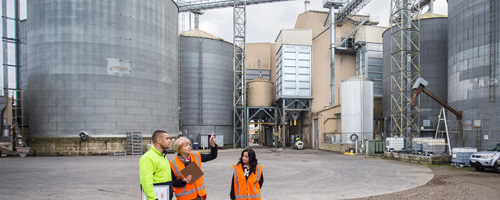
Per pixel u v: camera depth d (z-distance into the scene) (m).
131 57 31.61
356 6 43.31
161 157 5.17
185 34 46.81
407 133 33.34
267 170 18.36
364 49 46.91
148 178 4.78
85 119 29.44
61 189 12.16
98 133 29.67
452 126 27.42
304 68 45.72
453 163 20.81
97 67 29.97
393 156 26.16
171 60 36.31
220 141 44.47
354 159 26.19
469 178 15.33
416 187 12.88
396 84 36.31
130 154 30.27
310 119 46.03
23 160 24.20
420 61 36.44
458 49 26.89
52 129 29.25
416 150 24.52
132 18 31.88
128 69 31.34
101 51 30.17
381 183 13.86
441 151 23.05
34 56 30.23
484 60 24.28
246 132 46.34
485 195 11.19
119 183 13.54
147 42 32.94
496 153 17.41
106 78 30.23
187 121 45.19
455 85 27.23
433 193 11.58
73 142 29.09
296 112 47.44
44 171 17.38
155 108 33.44
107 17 30.58
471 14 25.50
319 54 50.50
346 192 11.80
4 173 16.59
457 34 27.08
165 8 35.31
